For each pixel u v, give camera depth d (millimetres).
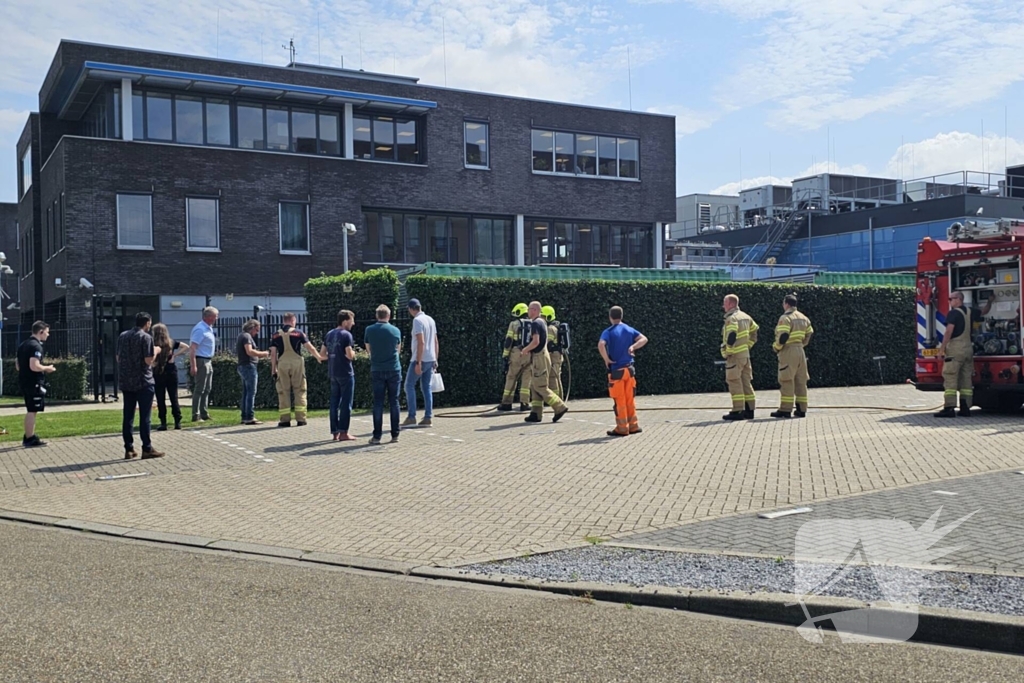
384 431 14258
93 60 28391
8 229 50531
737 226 56688
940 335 15703
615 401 13281
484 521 8195
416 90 33500
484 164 34906
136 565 7008
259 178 30359
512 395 17359
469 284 19109
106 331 27516
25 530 8367
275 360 15008
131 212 28312
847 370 24516
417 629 5426
